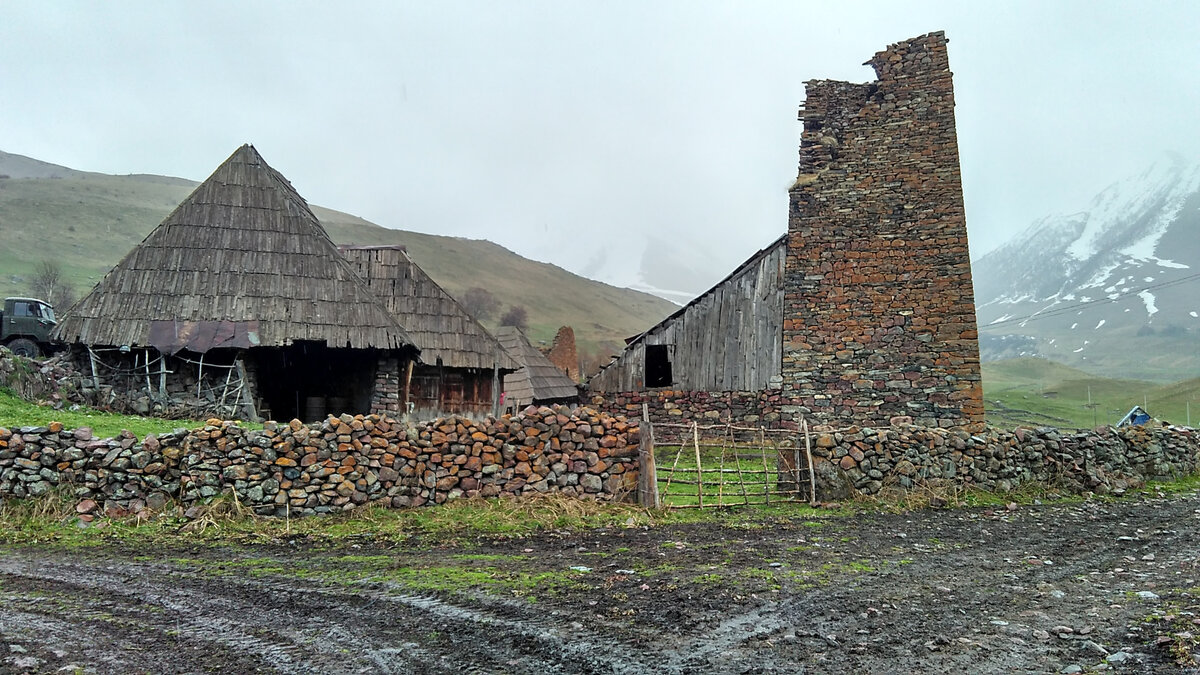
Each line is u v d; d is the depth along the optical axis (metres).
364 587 7.57
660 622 6.56
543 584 7.74
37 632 6.15
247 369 18.58
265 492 10.73
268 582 7.70
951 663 5.65
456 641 6.08
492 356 22.27
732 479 14.71
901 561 9.10
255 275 18.86
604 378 22.94
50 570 7.97
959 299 19.88
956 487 13.94
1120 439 16.42
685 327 22.48
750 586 7.74
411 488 11.50
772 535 10.62
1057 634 6.27
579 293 164.38
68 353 18.25
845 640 6.16
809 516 12.13
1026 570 8.67
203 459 10.66
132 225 130.50
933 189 20.52
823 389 20.31
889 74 21.47
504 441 12.20
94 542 9.20
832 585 7.88
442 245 162.50
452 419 11.99
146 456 10.47
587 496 12.23
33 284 79.19
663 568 8.50
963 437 14.57
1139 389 93.44
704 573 8.29
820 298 20.69
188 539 9.50
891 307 20.25
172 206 157.12
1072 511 13.02
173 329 17.80
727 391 21.81
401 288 22.61
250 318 18.19
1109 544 10.23
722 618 6.69
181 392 18.09
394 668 5.55
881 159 21.02
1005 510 13.04
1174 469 17.34
